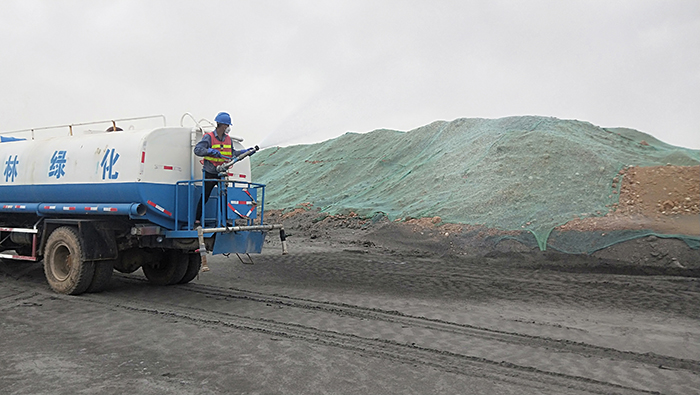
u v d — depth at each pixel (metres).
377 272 10.77
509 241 12.77
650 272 10.47
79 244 8.04
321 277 10.19
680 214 12.05
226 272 10.81
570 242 11.94
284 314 6.98
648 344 5.76
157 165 7.75
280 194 29.12
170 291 8.67
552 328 6.41
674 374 4.82
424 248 14.33
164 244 8.17
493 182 16.50
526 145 17.66
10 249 10.05
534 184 15.38
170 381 4.45
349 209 21.09
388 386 4.39
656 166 14.80
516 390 4.35
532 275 10.43
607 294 8.56
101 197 7.99
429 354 5.30
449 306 7.63
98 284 8.31
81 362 4.93
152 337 5.79
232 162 7.79
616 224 11.98
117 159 7.79
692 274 10.12
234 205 8.06
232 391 4.24
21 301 7.67
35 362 4.92
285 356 5.14
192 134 8.23
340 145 32.59
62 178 8.48
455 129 24.16
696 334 6.20
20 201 9.32
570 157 16.19
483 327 6.41
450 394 4.23
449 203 16.42
